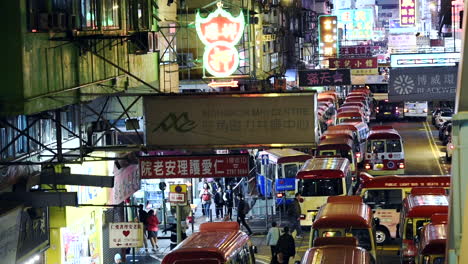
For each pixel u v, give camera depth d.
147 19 30.72
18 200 22.55
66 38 23.23
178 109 25.03
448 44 107.25
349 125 58.41
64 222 27.30
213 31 37.38
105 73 28.02
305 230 40.22
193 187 49.25
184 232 35.50
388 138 54.56
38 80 21.61
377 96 93.50
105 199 33.09
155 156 26.56
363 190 36.72
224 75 37.47
